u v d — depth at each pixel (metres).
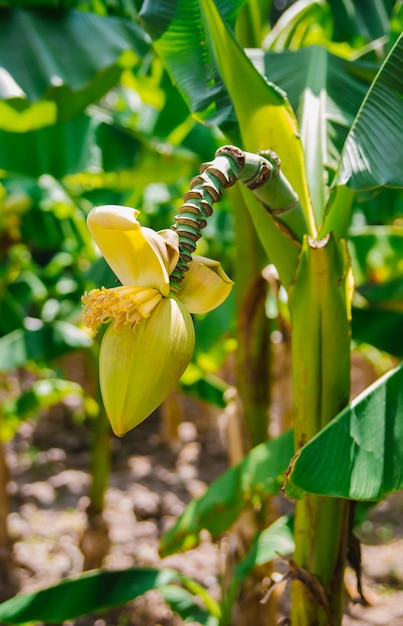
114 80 2.54
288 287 1.68
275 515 3.24
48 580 4.45
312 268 1.64
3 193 3.79
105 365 1.30
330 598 1.76
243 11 2.16
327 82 1.92
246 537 2.63
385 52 2.26
